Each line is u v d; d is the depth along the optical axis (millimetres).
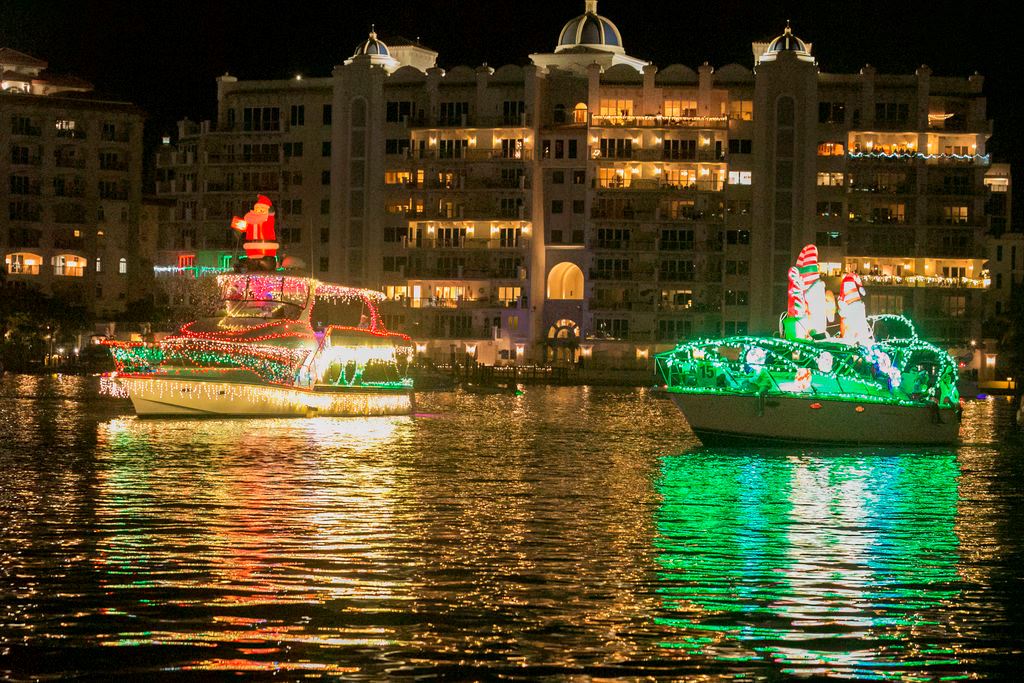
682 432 80688
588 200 170375
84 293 181125
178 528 38781
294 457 60125
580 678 24891
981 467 59562
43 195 179125
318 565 33656
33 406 94062
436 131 173250
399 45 188250
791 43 170875
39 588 30781
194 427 76438
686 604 30094
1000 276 191625
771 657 26266
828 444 65875
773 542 37969
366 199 176375
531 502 45781
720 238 169625
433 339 172125
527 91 171250
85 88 189875
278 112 180875
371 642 26812
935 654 26641
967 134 168750
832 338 66938
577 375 162125
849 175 168125
